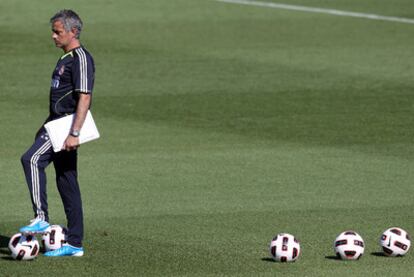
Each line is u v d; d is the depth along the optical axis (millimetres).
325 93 74250
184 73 80250
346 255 37688
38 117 67000
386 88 75938
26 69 80812
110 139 60938
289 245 37281
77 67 37219
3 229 42531
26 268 36625
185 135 62031
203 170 53594
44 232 37594
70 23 37344
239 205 46688
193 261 37625
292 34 95875
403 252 38219
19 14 100625
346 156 56938
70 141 37156
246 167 54219
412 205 46969
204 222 43625
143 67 82062
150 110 68938
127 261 37594
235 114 67750
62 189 38250
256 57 86000
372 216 44938
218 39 93000
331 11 107688
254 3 110812
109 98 72375
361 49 89688
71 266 36938
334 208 46281
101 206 46469
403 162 55656
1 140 60656
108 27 96688
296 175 52562
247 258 38062
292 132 62938
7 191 49250
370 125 64938
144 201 47375
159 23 99062
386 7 110938
